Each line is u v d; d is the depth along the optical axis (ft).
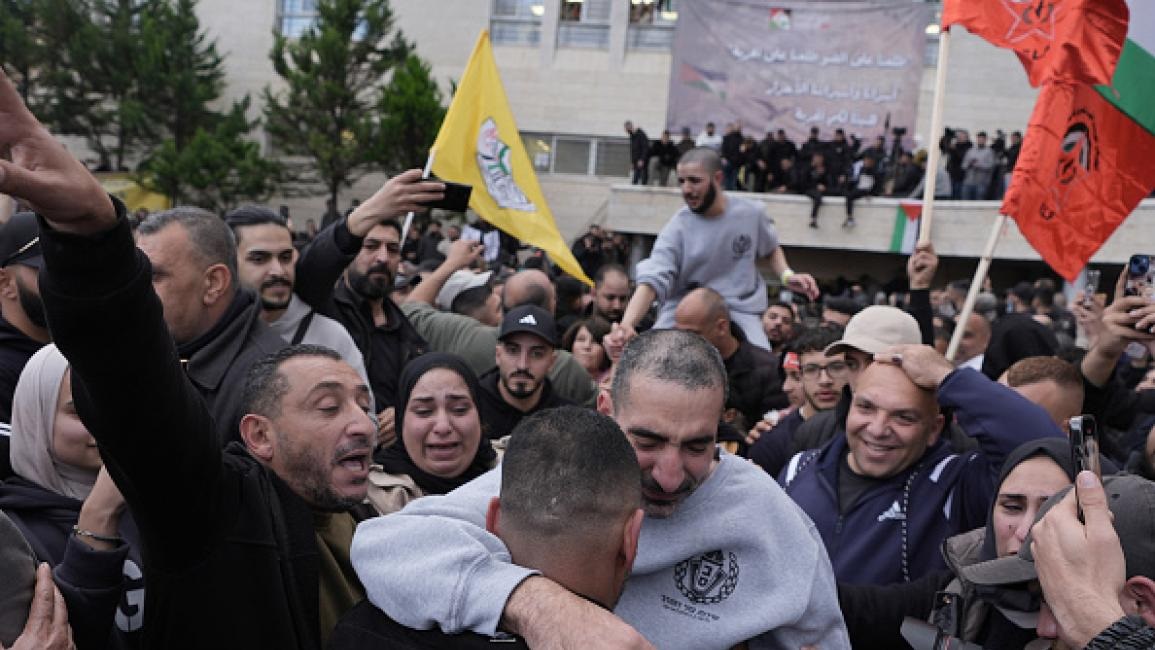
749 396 16.40
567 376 17.34
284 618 6.97
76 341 5.58
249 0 96.73
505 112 18.06
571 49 94.79
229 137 83.92
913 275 14.55
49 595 5.32
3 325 10.61
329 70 83.35
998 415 9.32
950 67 84.64
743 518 7.04
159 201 84.07
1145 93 14.52
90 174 5.18
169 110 87.20
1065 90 13.99
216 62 89.81
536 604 5.34
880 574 9.68
